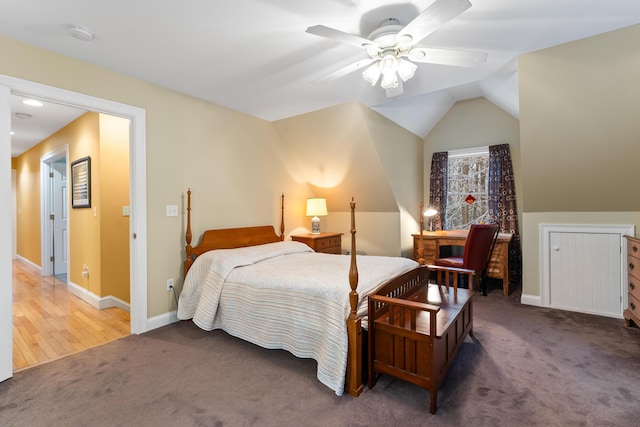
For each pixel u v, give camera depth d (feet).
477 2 5.93
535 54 8.12
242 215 12.23
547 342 8.11
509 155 14.75
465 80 9.69
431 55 6.29
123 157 11.69
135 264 8.97
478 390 6.10
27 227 19.11
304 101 11.04
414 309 5.71
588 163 8.99
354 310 6.09
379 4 5.81
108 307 11.44
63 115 12.32
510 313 10.32
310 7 5.86
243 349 7.98
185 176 10.21
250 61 7.98
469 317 8.20
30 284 14.70
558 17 6.59
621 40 7.20
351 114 11.63
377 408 5.62
